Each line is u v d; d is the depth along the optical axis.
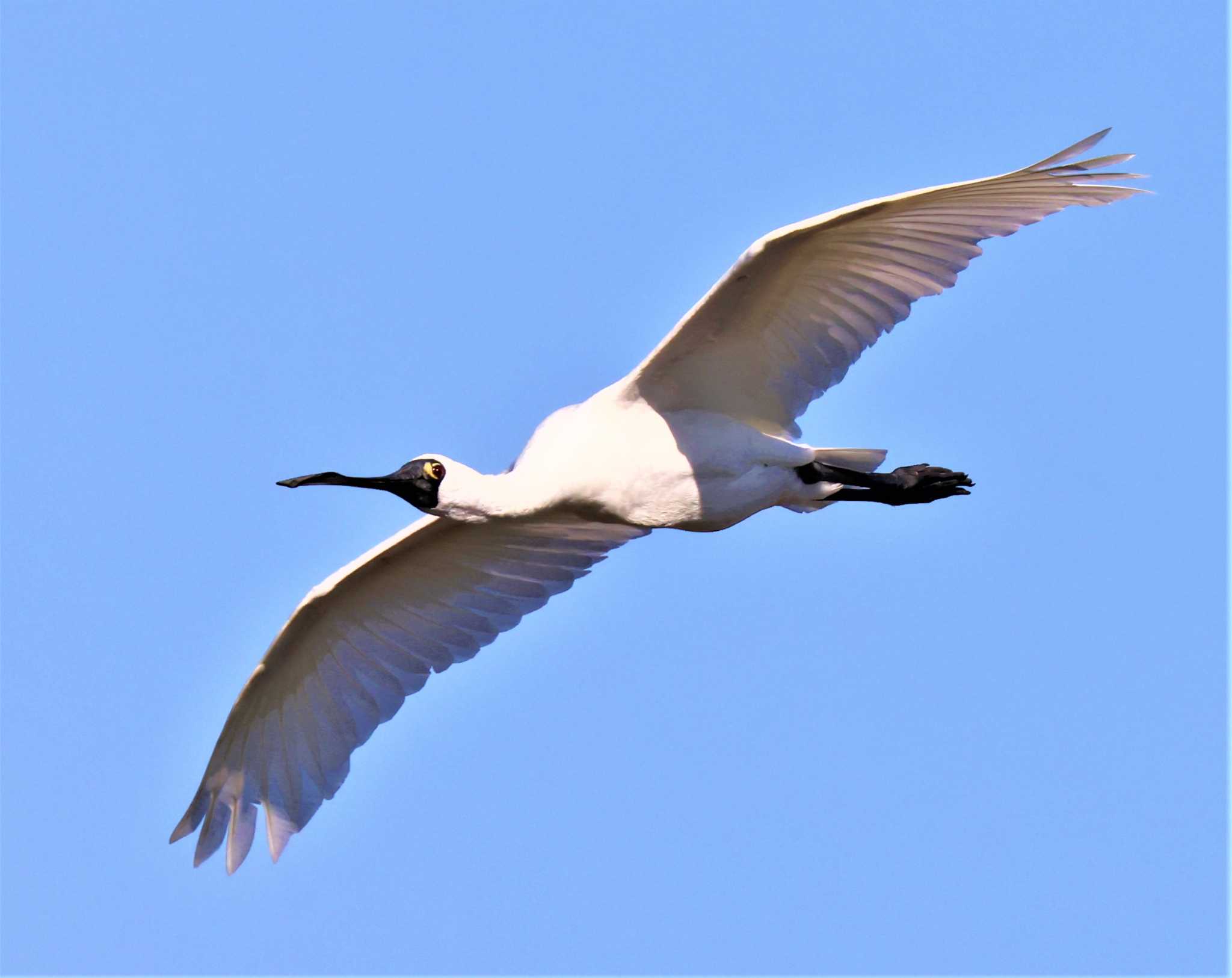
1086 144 13.23
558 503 14.80
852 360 14.71
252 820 16.08
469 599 16.20
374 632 16.12
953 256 14.11
